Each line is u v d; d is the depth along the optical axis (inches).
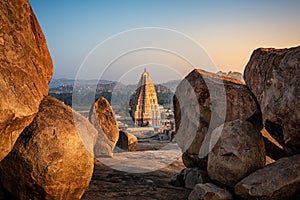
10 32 179.8
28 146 166.2
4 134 159.5
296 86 189.5
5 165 168.2
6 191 176.7
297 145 198.2
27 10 204.5
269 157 264.5
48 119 175.5
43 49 219.9
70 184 174.2
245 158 207.0
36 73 191.8
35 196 170.6
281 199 181.5
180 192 241.9
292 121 189.0
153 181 272.7
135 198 223.1
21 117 159.5
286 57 207.0
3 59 165.8
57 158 167.3
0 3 181.3
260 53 250.8
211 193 197.9
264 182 182.7
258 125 252.8
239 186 192.5
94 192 230.8
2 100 150.4
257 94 241.3
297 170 182.9
